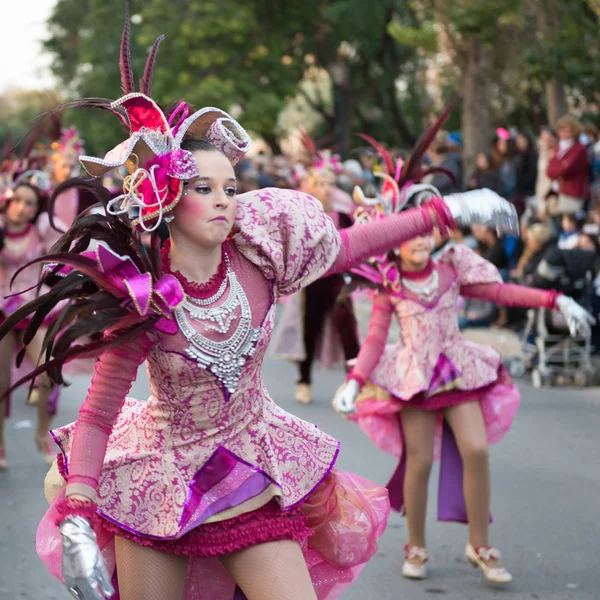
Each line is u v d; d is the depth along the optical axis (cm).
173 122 355
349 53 3797
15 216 834
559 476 803
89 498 334
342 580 399
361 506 395
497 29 1912
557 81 1947
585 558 619
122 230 343
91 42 3506
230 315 350
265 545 349
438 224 388
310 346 1095
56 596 567
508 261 1489
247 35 3209
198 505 348
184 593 379
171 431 357
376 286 595
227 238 360
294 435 371
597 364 1251
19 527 686
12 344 827
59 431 371
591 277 1205
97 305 334
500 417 611
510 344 1358
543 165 1562
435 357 589
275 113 3228
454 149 1705
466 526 688
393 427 615
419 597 561
